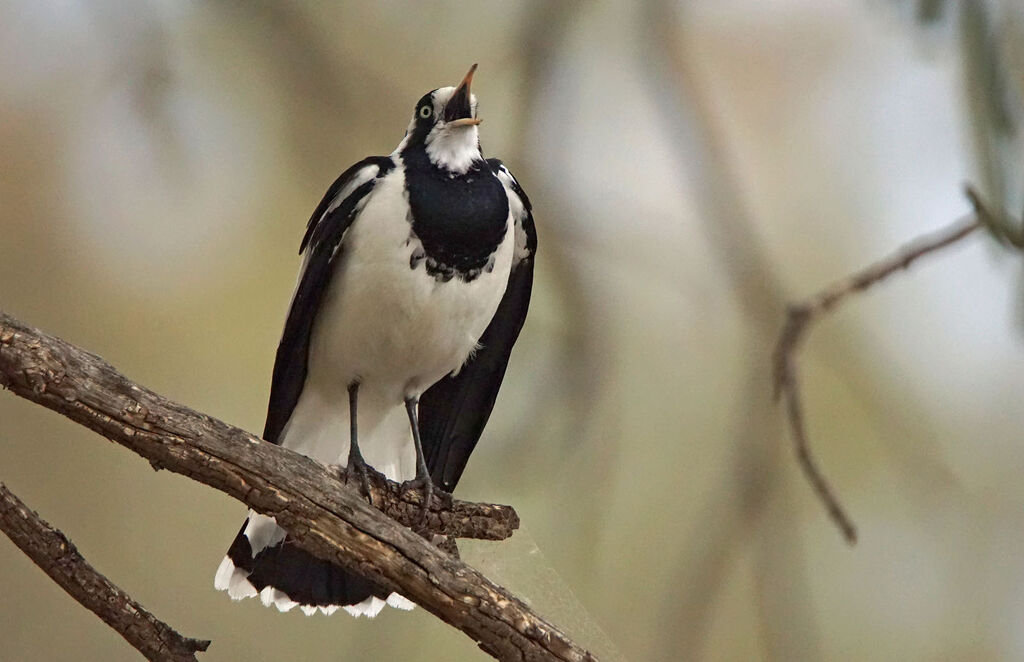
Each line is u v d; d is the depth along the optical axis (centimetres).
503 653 659
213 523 1232
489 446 1034
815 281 1316
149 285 1265
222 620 1193
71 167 1262
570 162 1152
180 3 1154
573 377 1058
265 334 1256
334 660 1174
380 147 1205
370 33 1257
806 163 1367
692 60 1199
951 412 1243
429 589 653
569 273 1091
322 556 656
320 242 884
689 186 1125
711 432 1187
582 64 1233
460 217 875
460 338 905
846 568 1205
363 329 894
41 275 1255
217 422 638
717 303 1154
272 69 1164
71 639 1159
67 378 607
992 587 1195
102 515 1212
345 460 970
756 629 1156
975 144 807
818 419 1221
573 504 1038
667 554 1154
